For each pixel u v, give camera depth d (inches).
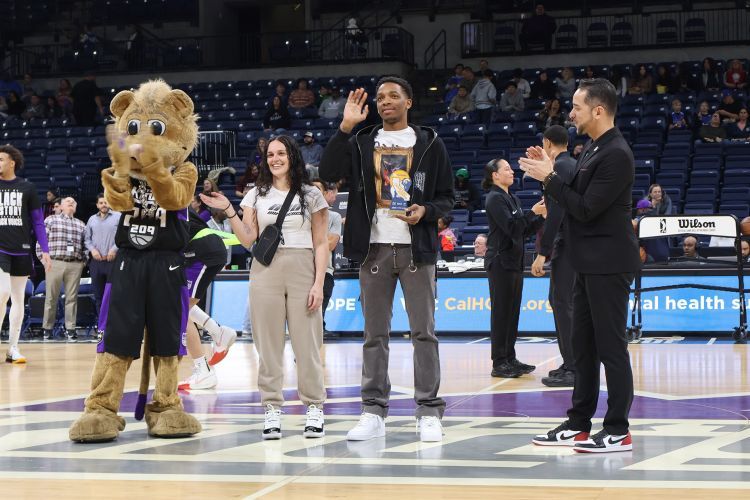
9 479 143.8
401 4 864.3
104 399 183.0
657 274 407.8
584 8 815.1
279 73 819.4
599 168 163.5
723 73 716.7
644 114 666.8
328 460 157.4
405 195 179.3
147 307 186.1
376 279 182.1
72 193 629.3
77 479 143.6
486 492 132.2
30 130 749.3
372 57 840.3
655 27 816.3
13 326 335.6
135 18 949.2
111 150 175.2
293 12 999.0
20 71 910.4
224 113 735.7
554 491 132.3
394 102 180.7
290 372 297.6
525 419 201.2
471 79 728.3
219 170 614.5
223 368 311.7
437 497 129.8
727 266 400.2
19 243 333.1
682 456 157.2
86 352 383.9
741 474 142.3
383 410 181.3
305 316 184.2
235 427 195.5
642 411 208.2
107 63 858.1
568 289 257.0
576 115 168.4
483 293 425.1
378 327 182.2
